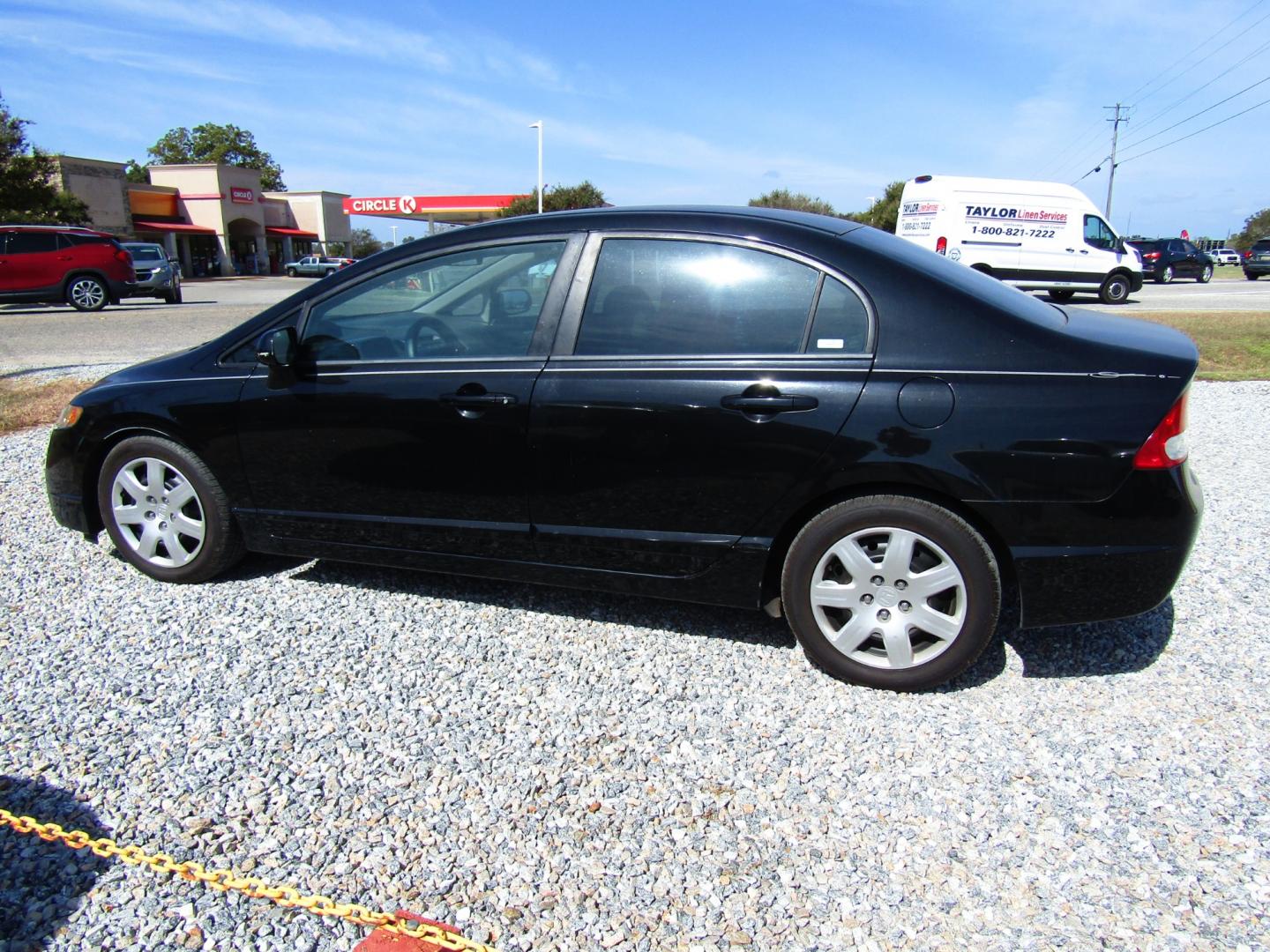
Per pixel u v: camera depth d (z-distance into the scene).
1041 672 3.20
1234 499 5.20
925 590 2.96
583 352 3.25
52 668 3.25
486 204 56.66
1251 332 12.25
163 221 51.84
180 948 1.99
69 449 4.02
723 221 3.21
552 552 3.38
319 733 2.83
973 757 2.70
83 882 2.19
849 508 2.98
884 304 2.96
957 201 21.06
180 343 12.87
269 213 63.53
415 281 3.51
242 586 3.98
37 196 37.88
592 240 3.31
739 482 3.06
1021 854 2.29
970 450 2.81
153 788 2.56
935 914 2.09
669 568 3.26
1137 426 2.74
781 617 3.62
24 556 4.37
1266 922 2.05
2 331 14.66
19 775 2.62
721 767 2.66
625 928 2.05
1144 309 17.61
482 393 3.31
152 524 3.99
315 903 2.09
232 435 3.71
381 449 3.50
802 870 2.24
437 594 3.89
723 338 3.10
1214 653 3.33
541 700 3.03
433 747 2.76
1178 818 2.42
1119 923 2.06
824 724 2.88
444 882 2.20
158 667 3.25
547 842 2.34
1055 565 2.83
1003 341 2.87
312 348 3.63
